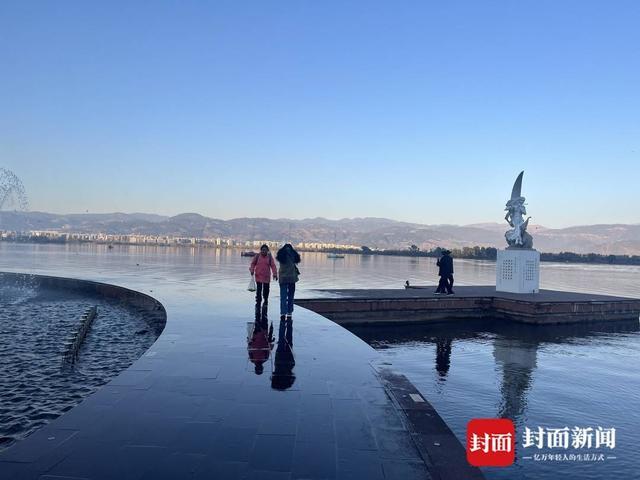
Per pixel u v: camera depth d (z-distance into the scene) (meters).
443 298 19.56
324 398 5.84
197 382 6.43
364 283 36.44
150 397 5.75
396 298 18.78
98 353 12.62
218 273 41.19
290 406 5.52
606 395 9.51
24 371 10.55
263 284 13.36
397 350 14.00
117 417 5.04
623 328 19.00
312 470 3.93
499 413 8.27
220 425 4.88
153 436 4.55
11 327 15.84
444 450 4.37
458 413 8.25
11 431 7.13
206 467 3.93
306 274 51.16
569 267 126.06
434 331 17.53
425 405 5.61
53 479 3.65
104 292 23.48
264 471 3.89
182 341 9.27
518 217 23.41
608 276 69.50
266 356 8.06
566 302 19.36
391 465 4.06
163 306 14.97
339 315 17.88
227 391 6.05
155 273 38.97
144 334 15.22
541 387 10.02
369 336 16.36
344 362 7.73
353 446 4.43
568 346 14.99
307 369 7.25
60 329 15.63
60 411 8.07
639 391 9.81
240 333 10.21
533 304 18.83
